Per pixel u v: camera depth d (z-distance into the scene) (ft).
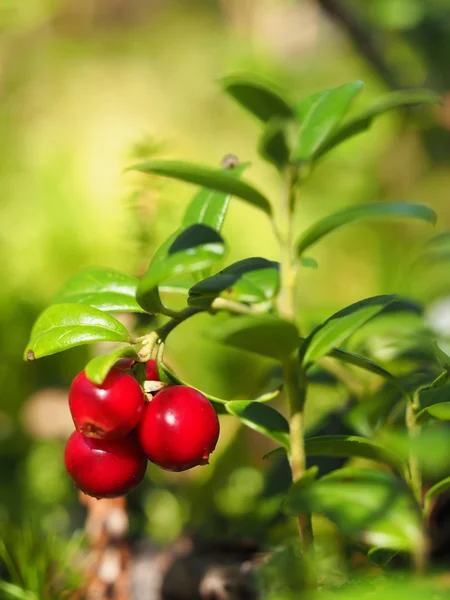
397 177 1.60
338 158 1.60
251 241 1.51
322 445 0.63
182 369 1.21
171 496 0.95
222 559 0.78
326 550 0.76
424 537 0.61
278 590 0.70
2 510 0.91
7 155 1.71
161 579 0.79
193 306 0.61
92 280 0.65
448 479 0.63
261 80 0.70
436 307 0.89
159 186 0.85
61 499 0.96
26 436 1.12
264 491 0.80
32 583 0.74
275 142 0.59
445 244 0.84
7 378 1.20
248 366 1.22
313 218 1.57
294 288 0.59
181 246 0.59
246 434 1.01
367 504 0.59
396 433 0.63
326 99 0.61
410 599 0.55
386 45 1.49
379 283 1.54
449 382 0.70
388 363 0.79
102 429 0.60
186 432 0.60
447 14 1.50
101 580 0.78
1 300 1.31
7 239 1.51
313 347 0.60
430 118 1.44
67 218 1.52
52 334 0.61
